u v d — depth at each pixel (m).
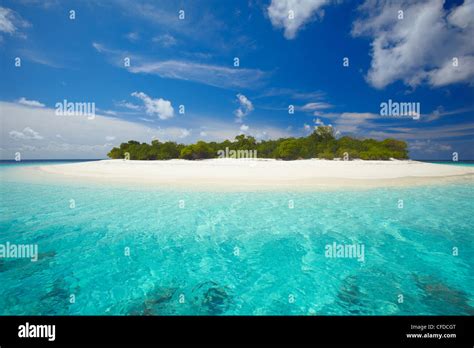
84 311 5.05
